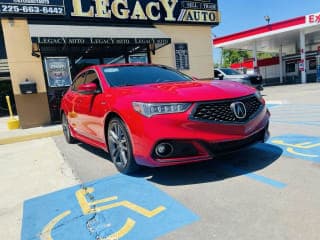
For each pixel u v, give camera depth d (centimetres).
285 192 262
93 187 330
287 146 408
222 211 241
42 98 980
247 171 325
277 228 208
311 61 2608
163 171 356
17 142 713
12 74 938
